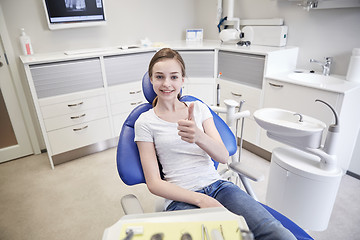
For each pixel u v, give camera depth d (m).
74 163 2.33
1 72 2.19
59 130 2.16
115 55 2.24
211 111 1.26
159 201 1.03
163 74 0.96
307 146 1.34
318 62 2.00
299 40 2.21
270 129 1.42
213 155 0.98
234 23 2.67
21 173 2.20
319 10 2.00
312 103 1.75
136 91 2.46
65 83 2.06
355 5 1.74
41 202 1.83
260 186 1.92
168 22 3.05
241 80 2.30
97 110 2.30
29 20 2.21
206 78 2.57
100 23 2.45
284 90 1.92
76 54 2.15
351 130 1.85
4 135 2.36
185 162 1.02
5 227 1.61
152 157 0.98
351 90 1.61
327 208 1.36
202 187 1.00
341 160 1.95
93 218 1.67
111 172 2.18
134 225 0.63
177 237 0.60
